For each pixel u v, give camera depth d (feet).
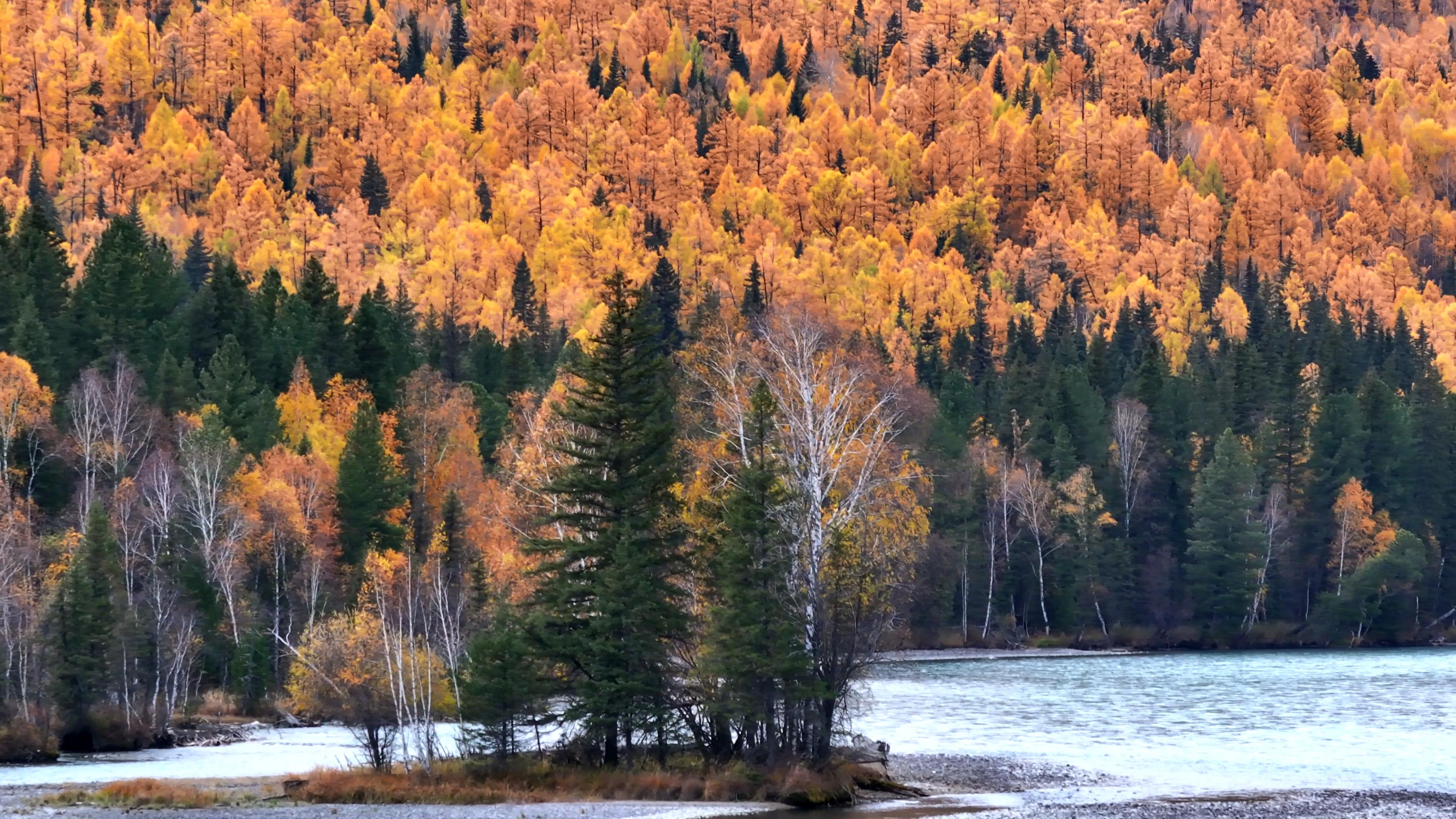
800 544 452.35
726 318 607.37
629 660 464.65
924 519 561.84
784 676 446.19
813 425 458.50
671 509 485.97
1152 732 592.60
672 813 412.57
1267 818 389.39
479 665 476.54
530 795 440.04
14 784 483.92
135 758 570.46
